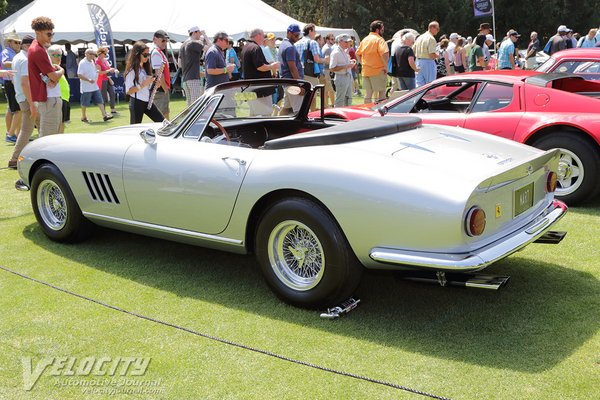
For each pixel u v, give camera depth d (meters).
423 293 3.79
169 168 3.93
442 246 2.99
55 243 4.98
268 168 3.48
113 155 4.27
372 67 11.06
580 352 2.98
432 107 6.28
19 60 7.84
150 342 3.27
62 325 3.49
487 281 3.11
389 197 3.07
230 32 20.09
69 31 19.06
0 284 4.12
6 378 2.95
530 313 3.44
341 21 42.03
